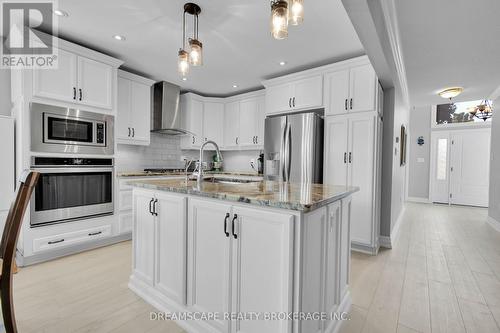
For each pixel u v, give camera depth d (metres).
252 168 4.96
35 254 2.48
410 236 3.72
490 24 2.26
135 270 2.04
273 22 1.39
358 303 1.91
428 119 6.88
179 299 1.67
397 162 3.88
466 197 6.37
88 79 2.85
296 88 3.53
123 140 3.49
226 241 1.42
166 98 4.13
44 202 2.52
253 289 1.31
